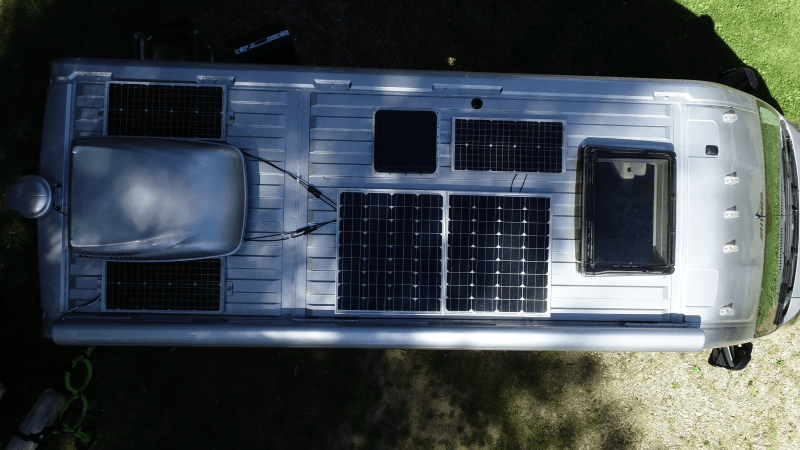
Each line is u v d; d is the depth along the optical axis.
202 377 5.94
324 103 4.20
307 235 4.11
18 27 5.92
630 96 4.30
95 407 5.79
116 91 4.04
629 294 4.19
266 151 4.14
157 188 3.60
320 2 6.20
